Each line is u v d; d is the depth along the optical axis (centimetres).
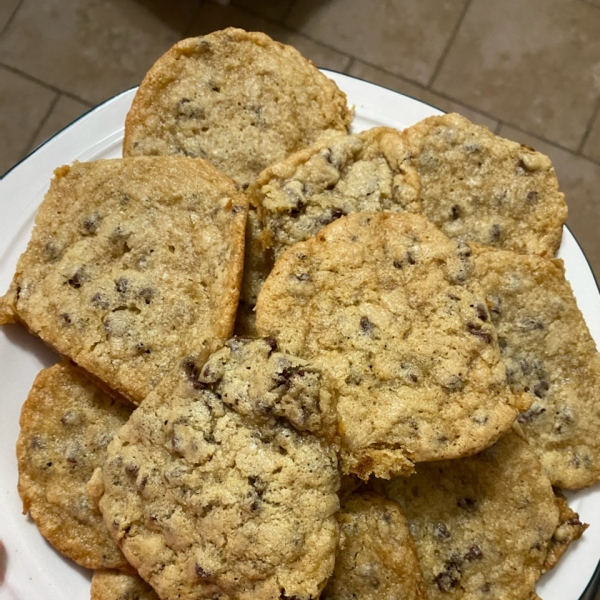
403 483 23
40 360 25
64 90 39
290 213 24
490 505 23
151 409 21
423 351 21
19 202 26
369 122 28
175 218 24
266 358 20
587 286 26
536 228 25
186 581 20
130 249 23
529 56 40
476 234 25
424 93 40
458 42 40
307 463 20
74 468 23
